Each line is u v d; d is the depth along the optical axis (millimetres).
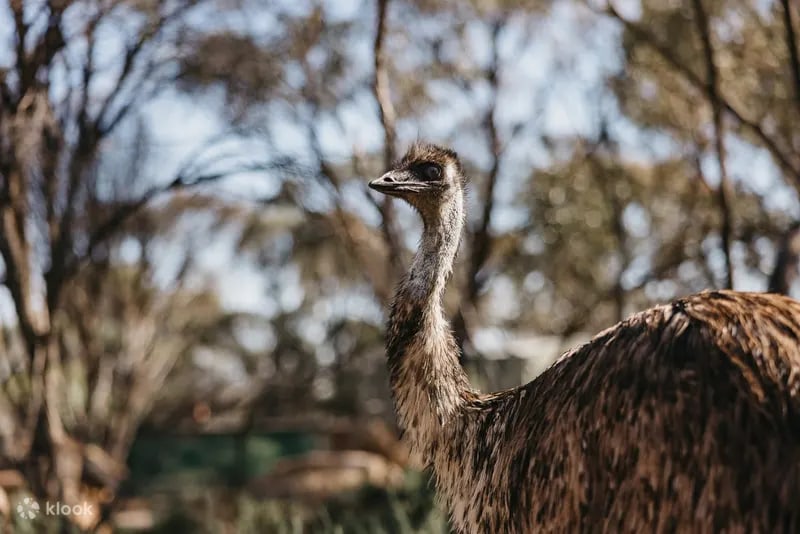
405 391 5184
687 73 11570
